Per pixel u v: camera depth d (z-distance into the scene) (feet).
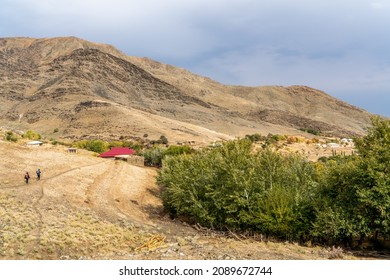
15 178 160.15
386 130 94.94
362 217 85.35
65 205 126.00
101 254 80.07
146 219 133.49
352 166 89.61
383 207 81.76
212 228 114.42
